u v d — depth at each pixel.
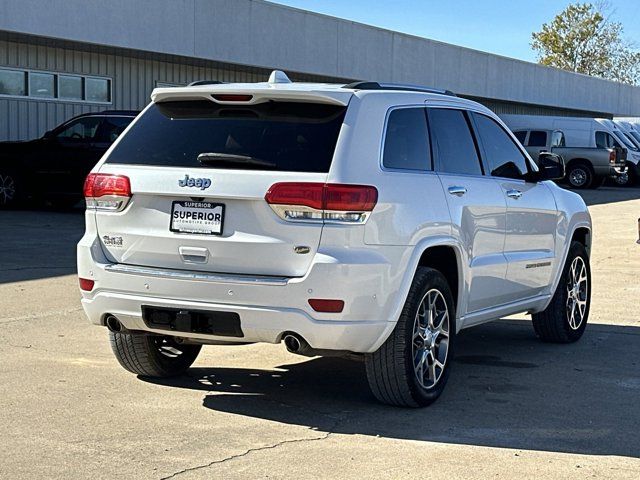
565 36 95.38
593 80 50.09
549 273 7.85
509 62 40.38
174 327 5.76
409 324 5.88
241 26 25.42
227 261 5.64
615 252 15.29
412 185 5.99
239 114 5.93
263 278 5.54
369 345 5.67
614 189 33.69
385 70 31.55
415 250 5.89
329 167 5.55
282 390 6.52
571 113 50.62
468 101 7.12
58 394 6.24
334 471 4.92
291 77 29.11
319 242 5.48
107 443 5.28
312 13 27.88
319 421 5.81
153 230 5.84
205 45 24.41
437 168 6.43
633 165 34.84
